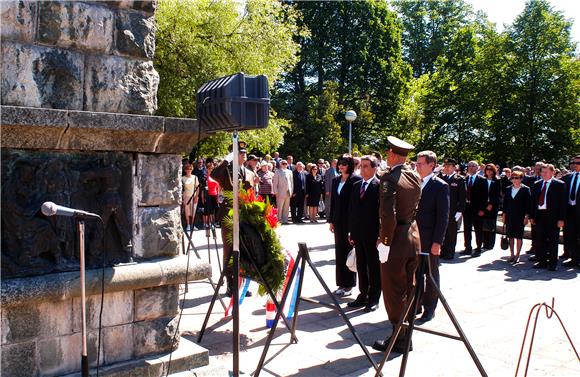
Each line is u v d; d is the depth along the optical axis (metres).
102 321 3.57
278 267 5.36
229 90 3.59
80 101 3.44
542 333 5.58
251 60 18.81
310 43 36.38
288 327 5.17
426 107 36.75
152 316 3.81
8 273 3.16
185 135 3.85
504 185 14.13
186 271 3.85
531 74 33.09
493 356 4.90
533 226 10.54
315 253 10.60
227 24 18.69
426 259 3.76
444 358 4.83
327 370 4.53
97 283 3.41
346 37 36.16
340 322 5.92
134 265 3.66
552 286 7.87
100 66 3.52
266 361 4.70
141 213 3.76
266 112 3.77
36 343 3.27
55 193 3.36
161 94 17.33
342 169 6.99
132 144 3.62
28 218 3.22
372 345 5.16
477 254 10.63
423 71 44.50
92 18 3.46
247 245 5.28
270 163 16.44
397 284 4.86
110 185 3.55
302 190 16.77
